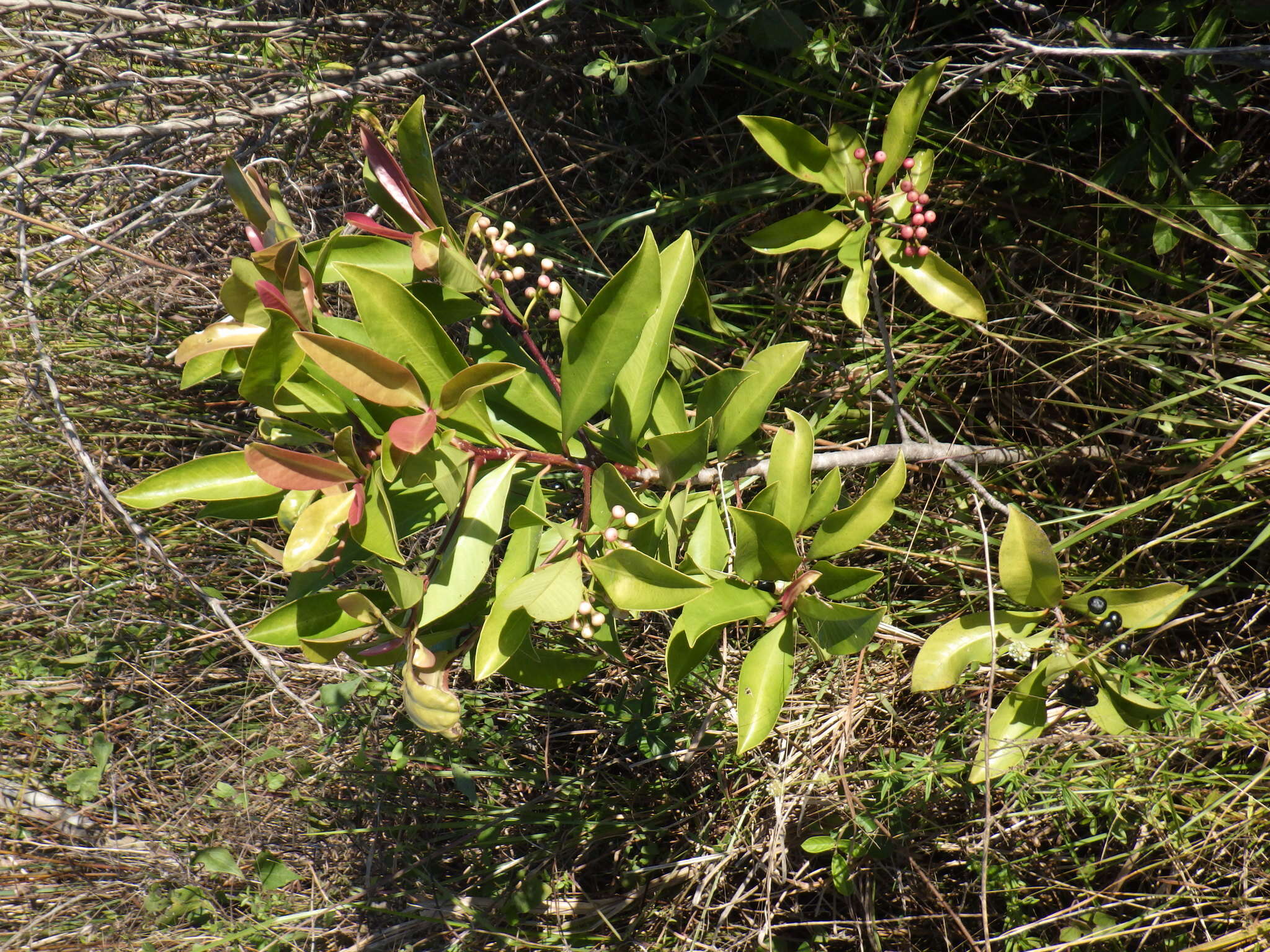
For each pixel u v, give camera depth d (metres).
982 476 2.46
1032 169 2.34
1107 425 2.38
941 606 2.49
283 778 2.96
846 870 2.41
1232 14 2.02
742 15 2.11
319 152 2.66
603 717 2.71
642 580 1.44
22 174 2.20
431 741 2.79
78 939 2.95
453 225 2.68
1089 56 2.02
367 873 2.83
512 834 2.80
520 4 2.53
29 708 3.14
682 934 2.65
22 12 2.52
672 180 2.68
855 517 1.71
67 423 2.66
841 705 2.55
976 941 2.33
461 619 1.74
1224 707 2.25
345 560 1.66
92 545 3.12
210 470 1.58
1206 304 2.28
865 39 2.28
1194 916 2.21
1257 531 2.26
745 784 2.64
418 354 1.50
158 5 2.41
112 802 3.08
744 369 1.74
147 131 2.27
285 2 2.70
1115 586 2.40
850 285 1.86
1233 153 2.08
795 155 1.81
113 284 2.67
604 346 1.55
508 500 1.88
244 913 2.99
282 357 1.39
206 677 3.12
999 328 2.44
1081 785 2.23
